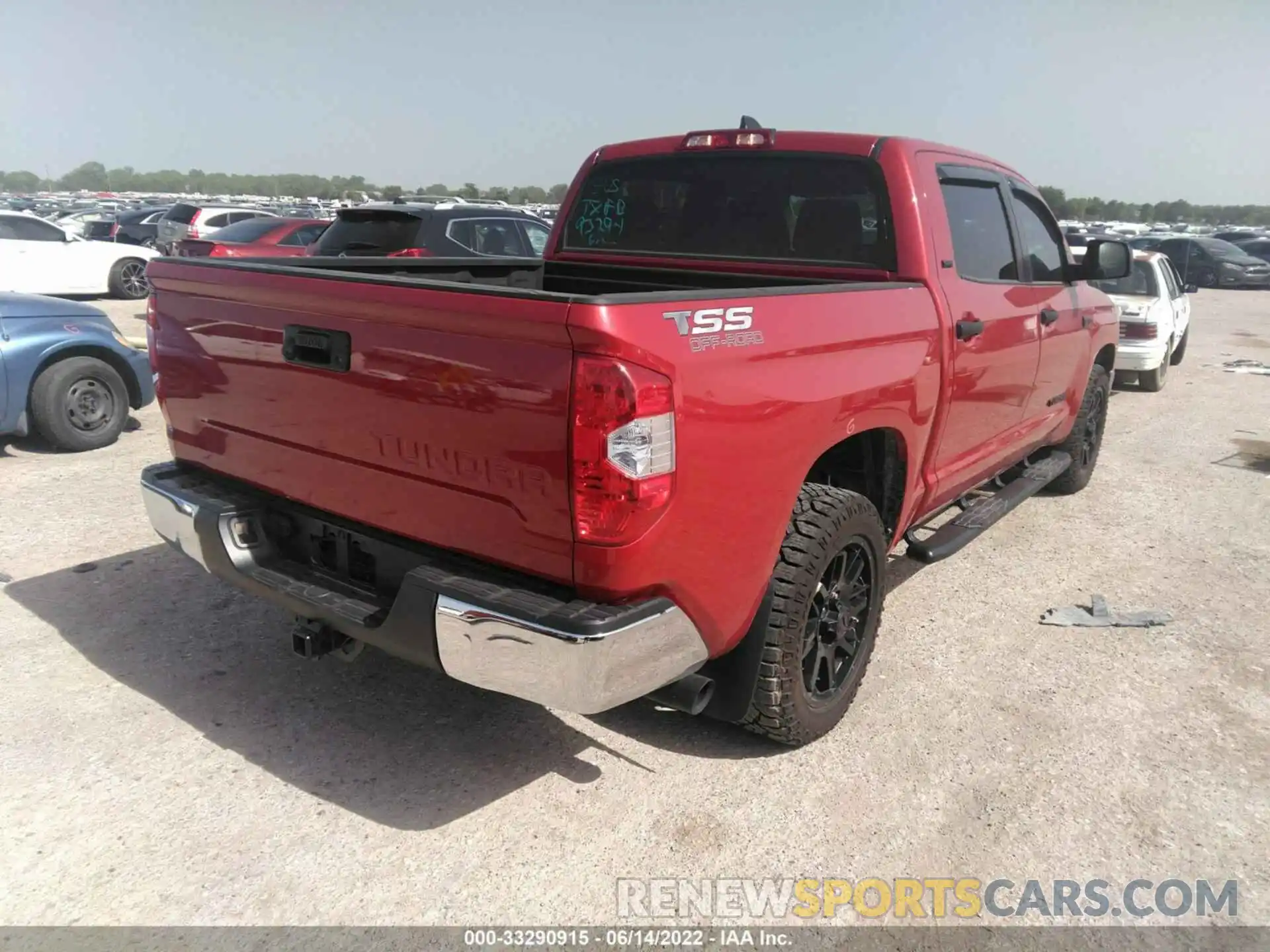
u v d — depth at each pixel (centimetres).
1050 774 333
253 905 259
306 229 1429
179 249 1410
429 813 300
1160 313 1084
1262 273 2916
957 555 553
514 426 245
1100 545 579
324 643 303
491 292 243
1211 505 670
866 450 369
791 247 417
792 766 333
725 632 289
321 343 285
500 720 357
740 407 265
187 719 347
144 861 274
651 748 342
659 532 247
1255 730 367
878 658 417
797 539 309
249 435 322
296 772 318
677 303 248
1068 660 421
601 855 285
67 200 6419
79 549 502
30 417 674
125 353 712
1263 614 477
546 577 256
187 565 486
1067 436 622
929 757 341
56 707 350
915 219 382
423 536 278
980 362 415
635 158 465
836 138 405
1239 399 1111
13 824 286
